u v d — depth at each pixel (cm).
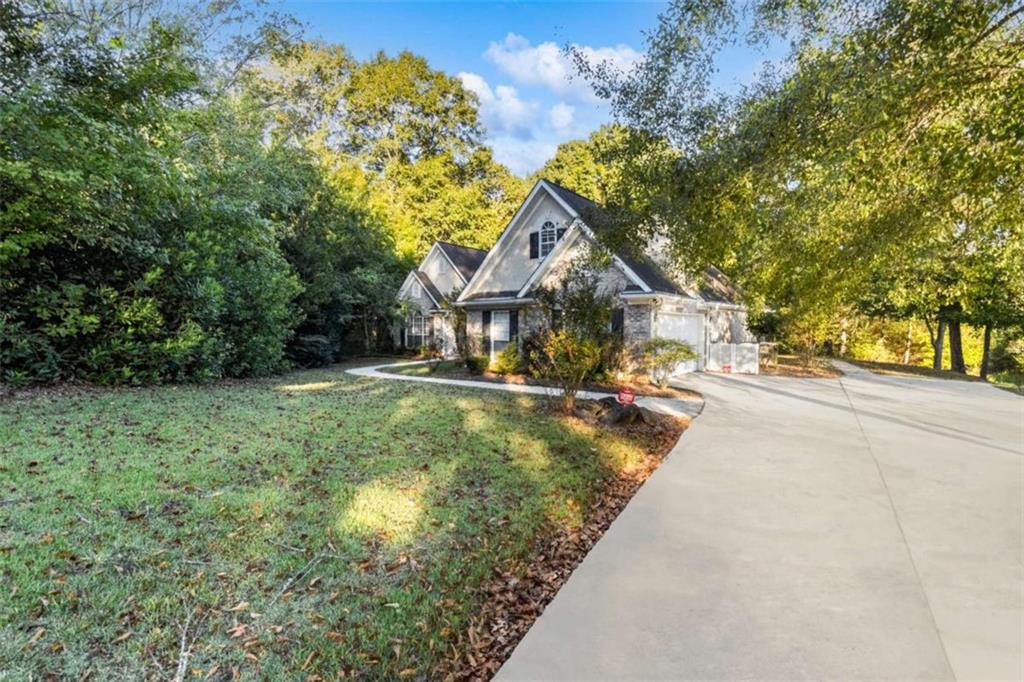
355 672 241
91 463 493
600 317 1190
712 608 295
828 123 424
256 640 256
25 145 711
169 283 1085
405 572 332
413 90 3528
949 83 366
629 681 231
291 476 495
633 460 652
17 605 265
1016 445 716
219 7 1343
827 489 516
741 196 533
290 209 1709
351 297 2022
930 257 604
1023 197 443
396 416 802
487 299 1783
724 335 1991
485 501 463
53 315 935
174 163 888
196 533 363
